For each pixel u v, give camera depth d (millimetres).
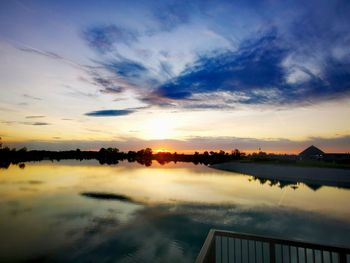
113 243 13516
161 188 34156
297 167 52188
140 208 21812
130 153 190375
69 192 30844
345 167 45688
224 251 10383
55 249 12766
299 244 4047
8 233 15297
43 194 29578
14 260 11477
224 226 16562
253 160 81188
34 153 145250
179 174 57969
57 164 103250
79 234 15055
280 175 47594
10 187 35281
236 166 74562
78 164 104625
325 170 44562
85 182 41188
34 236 14688
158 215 19328
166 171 68000
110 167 86188
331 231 15617
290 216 19031
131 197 27312
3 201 25297
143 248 12898
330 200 25297
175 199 25984
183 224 16938
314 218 18500
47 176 51719
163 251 12539
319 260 9734
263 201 24828
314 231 15688
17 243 13555
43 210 21375
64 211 20906
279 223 17203
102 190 32438
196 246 13164
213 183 39969
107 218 18641
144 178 48469
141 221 17734
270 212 20203
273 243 4164
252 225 16781
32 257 11789
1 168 75562
